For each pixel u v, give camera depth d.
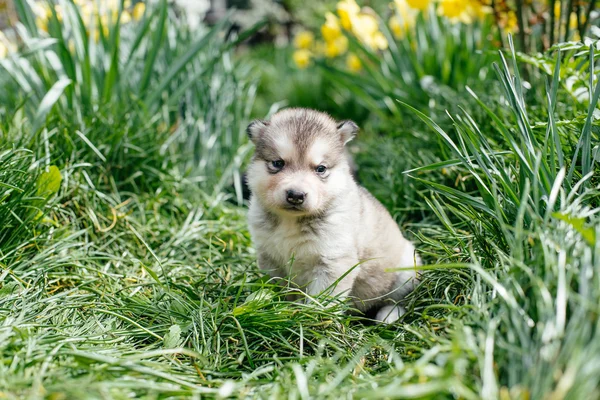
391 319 1.25
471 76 1.65
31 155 1.27
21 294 1.16
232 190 1.57
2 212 1.23
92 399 0.99
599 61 1.38
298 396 1.02
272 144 1.23
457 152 1.14
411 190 1.41
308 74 2.34
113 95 1.52
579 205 1.10
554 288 1.01
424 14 1.75
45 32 1.63
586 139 1.12
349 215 1.23
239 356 1.12
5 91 1.54
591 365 0.95
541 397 0.95
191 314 1.17
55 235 1.29
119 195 1.41
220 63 1.68
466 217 1.18
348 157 1.56
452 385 0.97
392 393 0.96
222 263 1.32
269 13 3.90
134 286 1.20
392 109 1.68
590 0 1.40
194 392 1.02
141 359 1.08
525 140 1.13
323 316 1.16
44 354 1.05
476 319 1.04
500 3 1.48
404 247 1.29
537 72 1.45
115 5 1.66
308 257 1.23
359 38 1.82
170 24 1.70
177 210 1.43
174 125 1.58
